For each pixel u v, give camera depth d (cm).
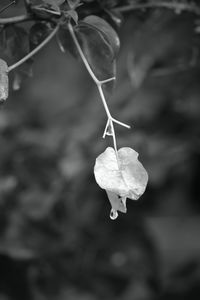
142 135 99
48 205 94
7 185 94
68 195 98
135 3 76
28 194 94
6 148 97
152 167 100
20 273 91
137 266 101
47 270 93
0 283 91
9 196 93
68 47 62
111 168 55
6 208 93
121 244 101
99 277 98
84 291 96
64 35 61
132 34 96
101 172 54
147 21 85
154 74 94
